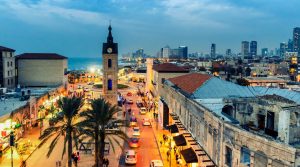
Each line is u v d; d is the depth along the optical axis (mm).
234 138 30984
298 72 180750
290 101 41062
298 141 34500
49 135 41531
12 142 40844
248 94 49812
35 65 118000
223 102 44562
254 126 42156
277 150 25359
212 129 37062
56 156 53031
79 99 42094
